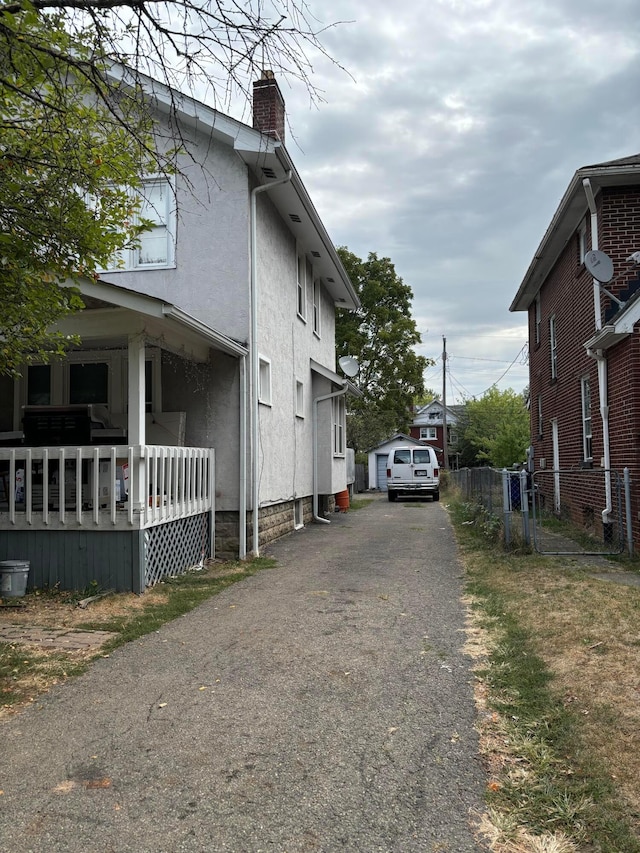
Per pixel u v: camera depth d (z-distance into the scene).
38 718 4.03
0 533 7.54
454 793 3.10
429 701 4.19
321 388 16.53
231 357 10.07
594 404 11.29
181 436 9.68
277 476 12.00
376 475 40.59
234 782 3.23
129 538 7.31
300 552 10.67
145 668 4.91
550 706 3.99
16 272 5.16
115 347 9.48
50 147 5.17
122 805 3.04
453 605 6.77
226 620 6.26
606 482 10.21
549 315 15.96
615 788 3.04
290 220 12.81
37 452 7.44
